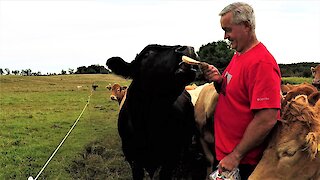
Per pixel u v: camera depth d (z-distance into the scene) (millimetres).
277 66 1752
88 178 4750
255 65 1726
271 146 1690
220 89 1951
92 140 7016
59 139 7367
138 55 2955
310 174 1608
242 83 1784
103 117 10938
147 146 3125
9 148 6516
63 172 5008
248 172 1851
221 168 1782
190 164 4301
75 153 6066
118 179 4715
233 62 1883
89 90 24047
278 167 1640
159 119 3023
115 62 2967
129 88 3107
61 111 12336
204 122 3795
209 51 6098
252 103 1717
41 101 15883
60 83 32750
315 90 1894
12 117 10391
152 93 2906
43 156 5945
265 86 1694
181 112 3354
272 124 1686
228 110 1857
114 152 6059
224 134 1892
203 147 3949
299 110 1630
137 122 3082
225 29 1807
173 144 3189
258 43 1786
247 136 1726
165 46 2865
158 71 2789
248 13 1748
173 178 4383
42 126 8938
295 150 1608
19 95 19172
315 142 1536
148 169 3305
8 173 4977
